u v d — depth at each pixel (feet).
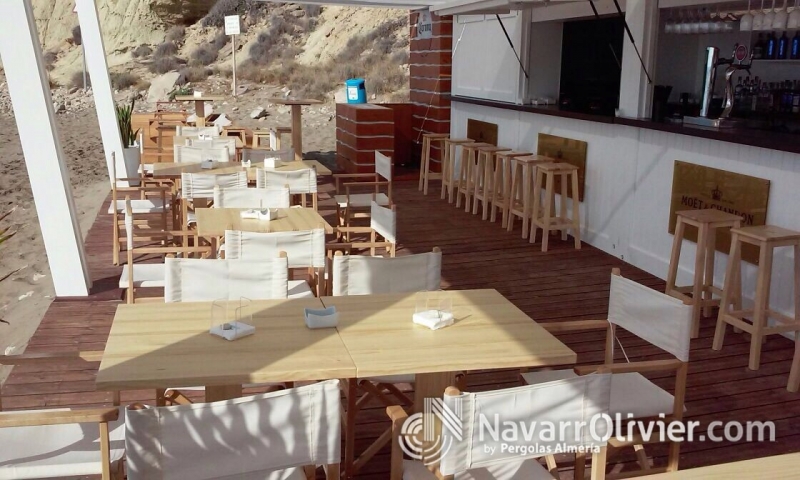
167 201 23.44
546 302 19.22
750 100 23.58
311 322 9.70
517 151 29.14
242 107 69.15
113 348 8.91
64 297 18.49
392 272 12.51
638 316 10.62
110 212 23.66
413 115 40.19
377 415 12.84
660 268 21.21
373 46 86.22
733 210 18.28
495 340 9.46
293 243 13.91
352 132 36.22
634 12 21.98
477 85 33.45
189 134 29.53
